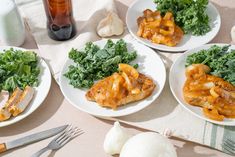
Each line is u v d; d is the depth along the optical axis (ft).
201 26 3.93
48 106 3.48
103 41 3.85
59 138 3.21
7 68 3.59
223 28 4.05
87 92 3.42
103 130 3.30
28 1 4.40
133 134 3.30
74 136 3.25
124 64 3.49
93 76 3.58
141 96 3.35
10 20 3.75
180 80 3.55
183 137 3.17
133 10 4.19
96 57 3.59
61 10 3.84
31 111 3.34
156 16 3.98
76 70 3.56
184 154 3.13
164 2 4.01
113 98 3.31
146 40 3.90
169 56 3.80
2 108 3.30
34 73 3.60
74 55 3.65
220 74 3.47
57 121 3.38
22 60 3.64
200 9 3.92
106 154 3.15
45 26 4.14
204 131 3.21
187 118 3.31
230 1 4.35
